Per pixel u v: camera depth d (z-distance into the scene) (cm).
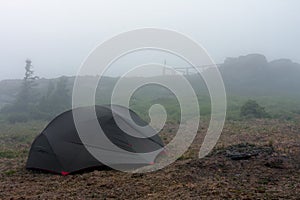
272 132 1377
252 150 911
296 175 729
